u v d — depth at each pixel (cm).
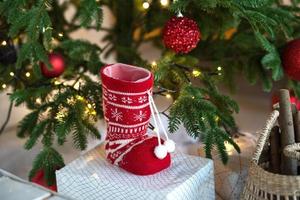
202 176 108
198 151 140
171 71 133
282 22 134
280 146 113
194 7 138
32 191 91
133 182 104
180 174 107
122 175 107
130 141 107
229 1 122
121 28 177
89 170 109
